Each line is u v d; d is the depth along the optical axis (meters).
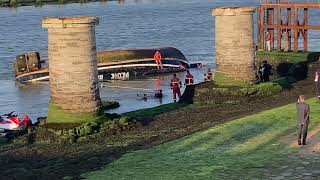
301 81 85.19
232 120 55.81
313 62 95.31
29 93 98.94
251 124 53.19
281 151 43.62
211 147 46.62
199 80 106.88
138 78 113.88
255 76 73.25
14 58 139.75
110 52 116.00
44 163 46.53
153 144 49.75
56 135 54.06
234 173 39.25
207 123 56.94
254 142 46.97
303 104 44.50
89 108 56.47
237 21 71.38
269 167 39.94
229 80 72.69
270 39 109.06
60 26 55.06
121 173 41.62
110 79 112.81
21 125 62.56
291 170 38.84
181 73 117.69
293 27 105.81
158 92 90.50
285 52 103.38
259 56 102.88
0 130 61.72
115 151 48.69
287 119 54.03
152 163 43.53
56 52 55.69
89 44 56.00
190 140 49.56
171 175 39.97
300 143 44.75
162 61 117.88
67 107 56.03
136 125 58.28
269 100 68.69
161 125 58.97
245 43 71.75
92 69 56.47
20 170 44.50
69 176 42.03
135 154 46.78
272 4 107.88
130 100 87.62
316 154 42.19
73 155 48.53
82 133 54.38
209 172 39.94
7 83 110.06
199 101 72.56
